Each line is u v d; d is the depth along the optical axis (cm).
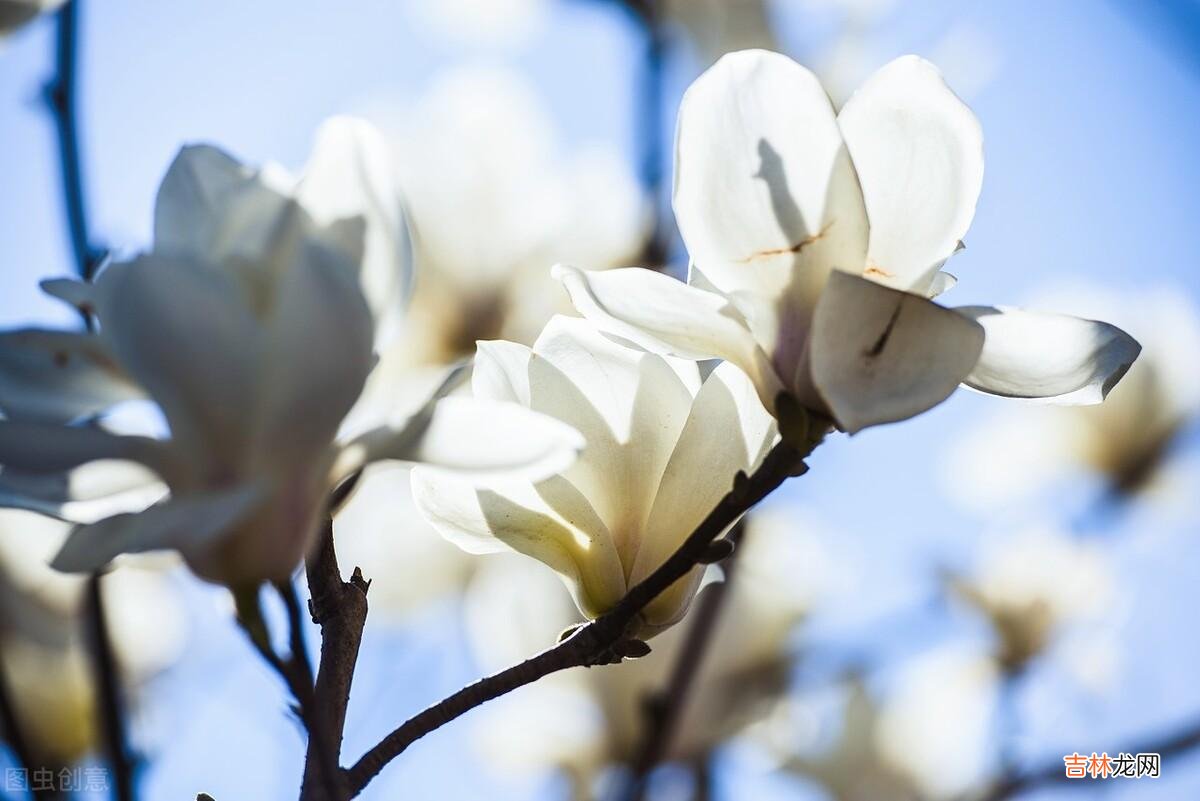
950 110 83
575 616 144
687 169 83
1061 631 173
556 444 77
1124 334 82
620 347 87
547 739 154
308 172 79
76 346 77
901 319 80
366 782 83
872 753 166
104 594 100
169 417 76
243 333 76
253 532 77
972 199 83
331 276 76
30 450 76
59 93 104
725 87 83
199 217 78
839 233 83
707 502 87
